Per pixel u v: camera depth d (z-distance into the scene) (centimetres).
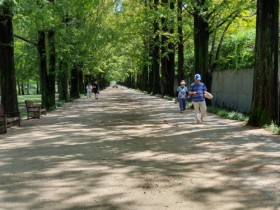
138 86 8819
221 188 646
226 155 912
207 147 1021
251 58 2077
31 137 1284
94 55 4262
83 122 1739
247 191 628
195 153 944
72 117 2005
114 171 773
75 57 3114
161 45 3359
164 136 1237
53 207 564
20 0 1470
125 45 4484
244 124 1489
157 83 4741
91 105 3020
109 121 1755
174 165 818
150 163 841
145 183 681
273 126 1300
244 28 2691
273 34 1345
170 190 638
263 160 851
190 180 697
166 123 1608
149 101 3434
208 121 1639
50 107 2548
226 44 2614
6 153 998
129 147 1047
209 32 2250
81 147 1063
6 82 1688
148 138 1203
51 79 2655
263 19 1345
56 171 782
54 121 1816
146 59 4538
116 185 671
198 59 2275
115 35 3469
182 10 2412
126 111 2339
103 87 10706
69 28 2819
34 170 796
